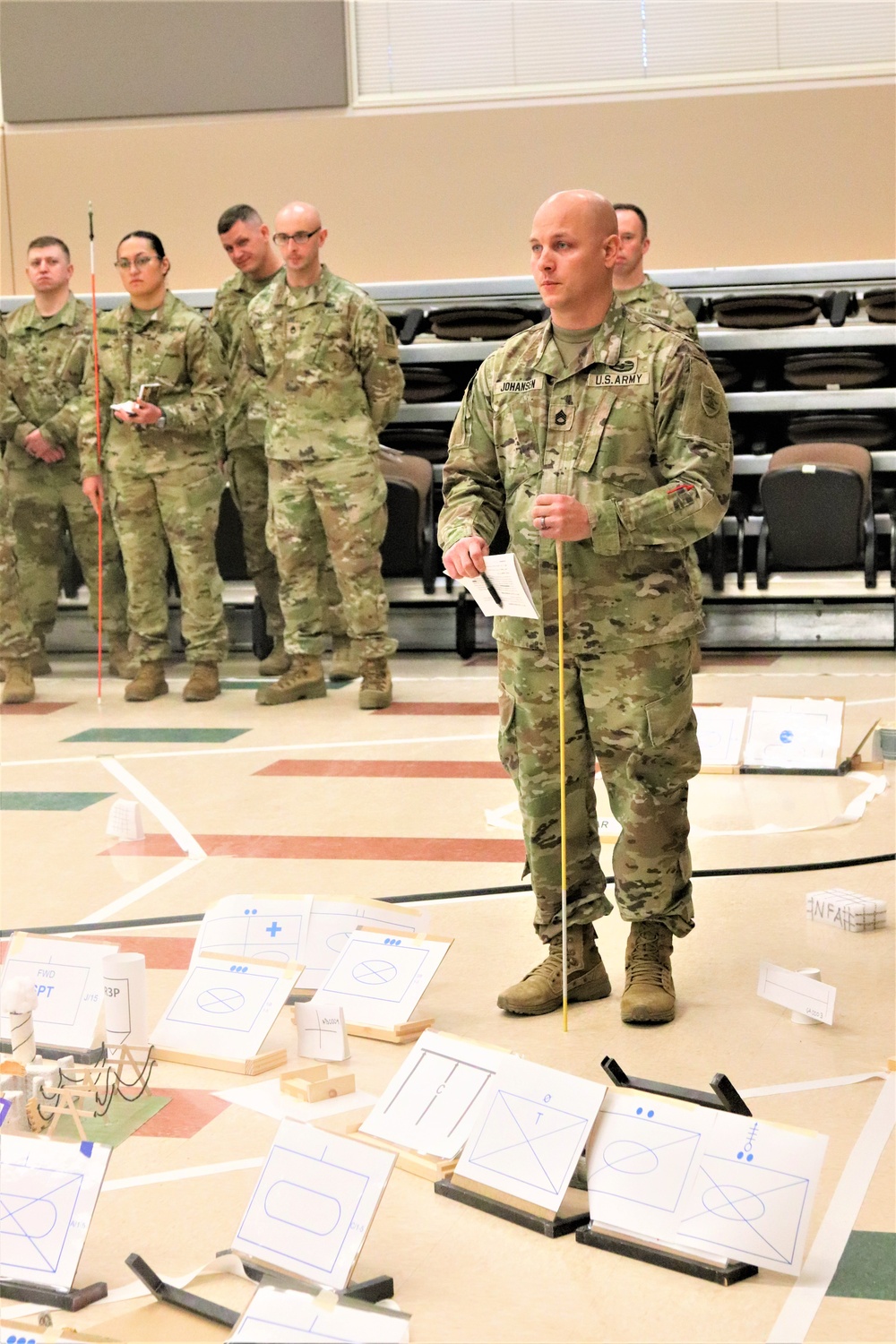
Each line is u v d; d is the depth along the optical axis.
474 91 9.98
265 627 8.65
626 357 2.88
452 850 4.39
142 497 7.21
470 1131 2.32
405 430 8.89
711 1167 2.11
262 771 5.59
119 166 10.41
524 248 10.02
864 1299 1.97
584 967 3.15
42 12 10.38
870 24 9.52
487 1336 1.91
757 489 8.97
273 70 10.14
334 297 6.60
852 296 8.81
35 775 5.63
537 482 2.94
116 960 2.83
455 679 7.76
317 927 3.24
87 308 7.83
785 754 5.41
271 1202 2.08
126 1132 2.55
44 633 8.30
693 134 9.72
